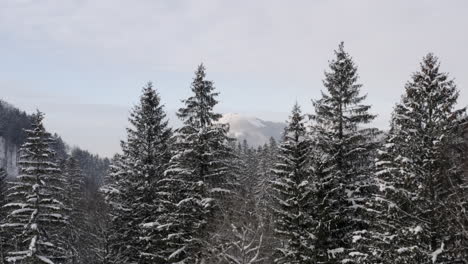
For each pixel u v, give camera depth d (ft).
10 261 95.04
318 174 78.13
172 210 88.12
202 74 92.02
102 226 129.70
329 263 72.79
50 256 98.99
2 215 124.47
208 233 78.84
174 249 84.38
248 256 75.10
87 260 151.43
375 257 66.80
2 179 131.64
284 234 78.13
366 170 80.48
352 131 82.02
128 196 102.58
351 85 83.41
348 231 77.97
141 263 94.84
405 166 66.18
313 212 77.15
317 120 83.97
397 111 71.77
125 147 106.22
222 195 84.79
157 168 101.81
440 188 63.10
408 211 66.74
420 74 70.28
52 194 102.01
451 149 63.77
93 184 285.23
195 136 87.76
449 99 66.64
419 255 61.31
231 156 91.35
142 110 106.93
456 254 59.36
